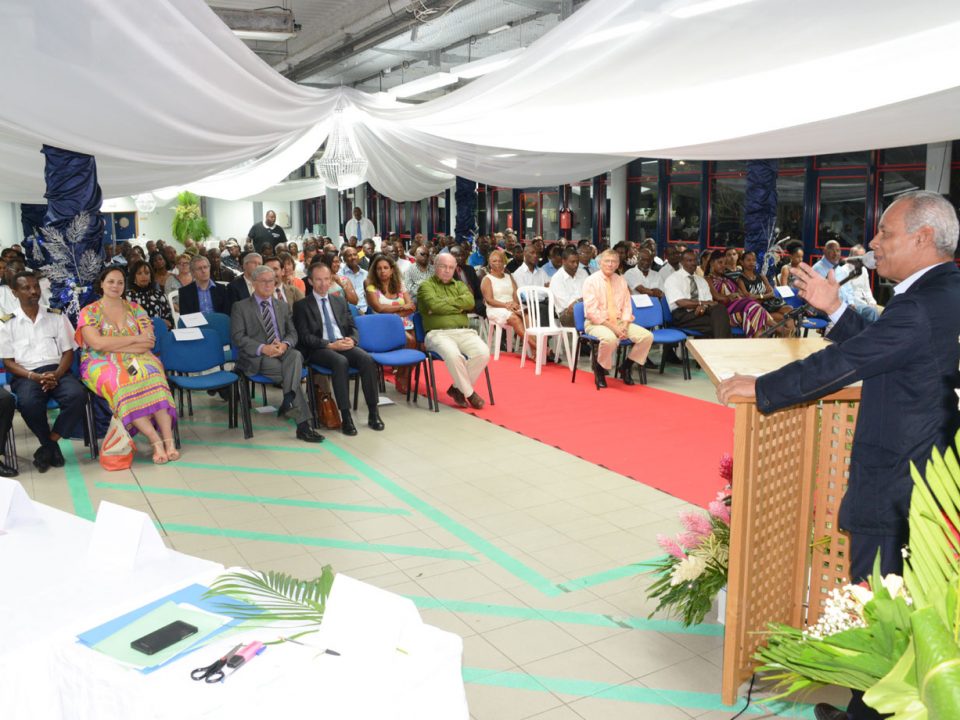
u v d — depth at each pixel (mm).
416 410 7055
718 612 3377
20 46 4512
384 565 3941
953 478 1317
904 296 2377
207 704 1632
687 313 8430
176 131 5914
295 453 5820
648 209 15289
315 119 7562
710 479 5168
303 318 6426
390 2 9281
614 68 5125
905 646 1254
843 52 4434
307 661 1801
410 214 22562
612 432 6305
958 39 4066
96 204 5930
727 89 5121
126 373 5441
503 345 10227
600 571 3869
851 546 2588
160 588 2158
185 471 5410
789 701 2770
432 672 1805
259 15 9227
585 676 2967
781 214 12875
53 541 2498
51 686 1864
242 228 27484
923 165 10781
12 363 5324
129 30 4598
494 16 11109
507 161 10266
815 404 2932
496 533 4344
